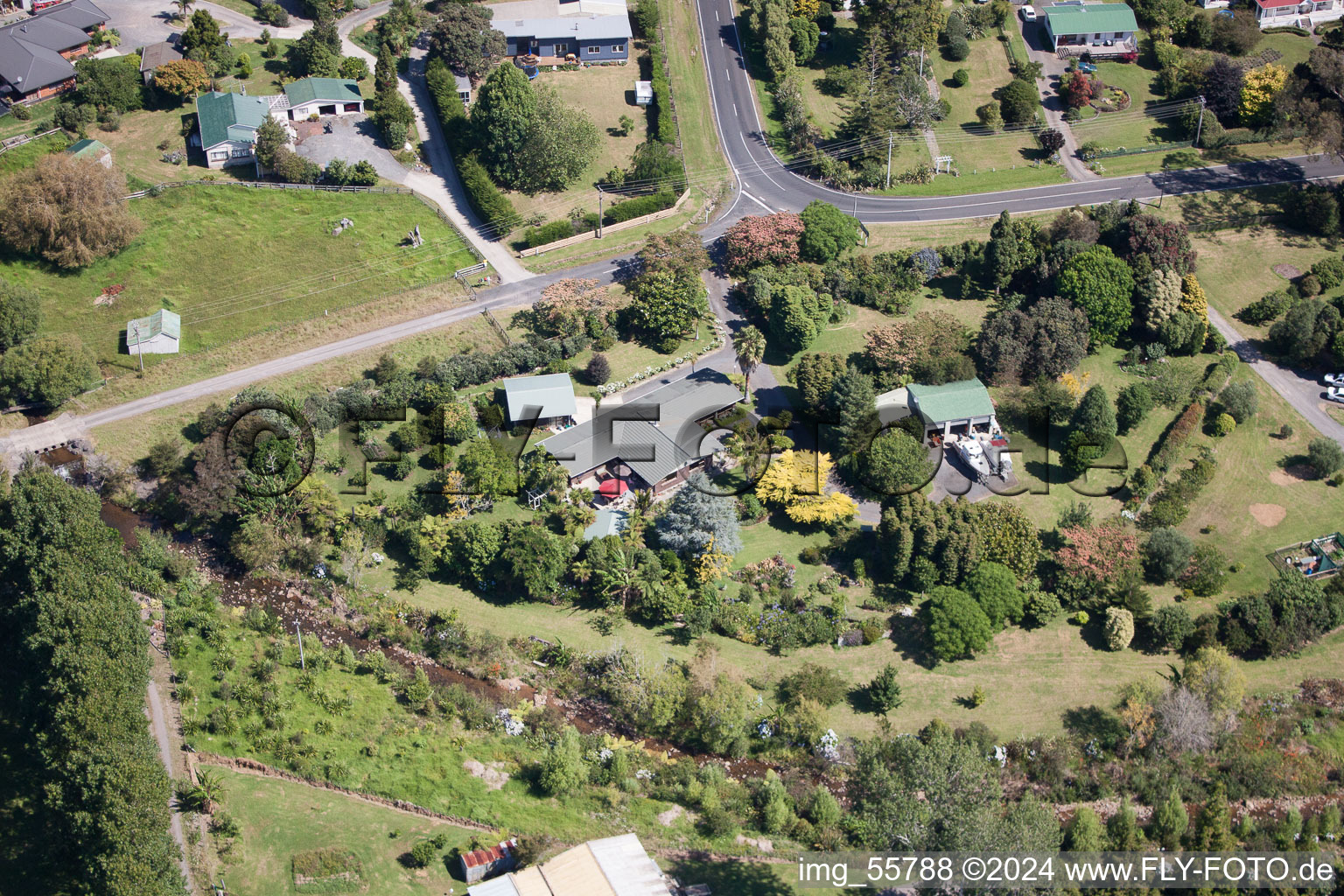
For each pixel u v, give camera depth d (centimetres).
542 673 12188
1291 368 15638
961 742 10700
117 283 16412
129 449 14438
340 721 11338
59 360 14650
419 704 11588
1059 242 16538
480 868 10000
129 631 11288
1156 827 10581
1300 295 16450
